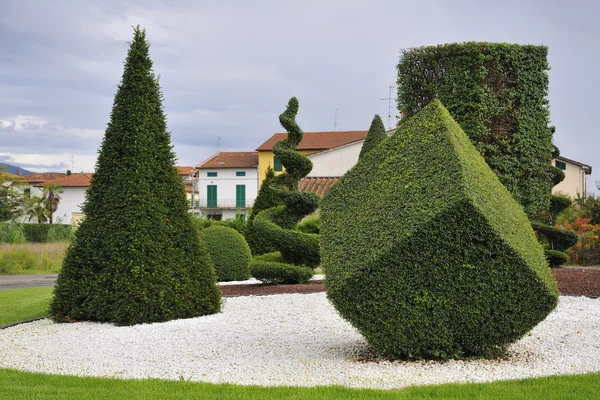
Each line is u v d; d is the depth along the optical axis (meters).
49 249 26.02
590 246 21.36
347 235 6.67
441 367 6.10
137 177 9.35
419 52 15.76
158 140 9.74
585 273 13.50
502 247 5.97
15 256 24.39
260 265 13.51
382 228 6.24
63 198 59.56
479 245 5.97
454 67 15.34
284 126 14.88
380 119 15.02
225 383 5.65
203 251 9.91
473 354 6.51
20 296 13.53
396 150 7.09
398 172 6.71
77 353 7.08
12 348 7.46
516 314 6.12
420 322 6.11
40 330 8.69
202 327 8.55
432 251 5.99
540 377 5.66
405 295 6.09
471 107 15.17
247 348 7.17
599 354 6.64
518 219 6.98
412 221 5.99
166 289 9.16
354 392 5.21
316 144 45.28
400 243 5.98
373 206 6.65
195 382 5.68
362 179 7.25
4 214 49.66
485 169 7.20
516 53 15.34
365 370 6.05
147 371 6.19
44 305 11.68
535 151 15.62
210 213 51.03
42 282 19.52
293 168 14.68
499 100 15.41
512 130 15.51
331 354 6.83
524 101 15.45
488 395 5.06
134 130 9.51
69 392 5.31
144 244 9.13
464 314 6.08
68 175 67.31
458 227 5.93
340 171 34.31
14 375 6.05
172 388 5.43
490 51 15.16
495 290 6.04
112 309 8.95
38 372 6.23
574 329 8.02
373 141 14.72
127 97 9.68
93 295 9.13
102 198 9.49
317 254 13.84
